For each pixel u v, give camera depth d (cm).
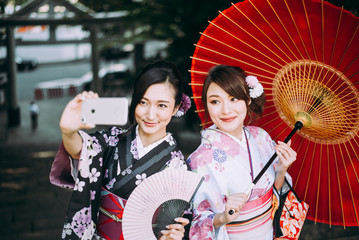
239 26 289
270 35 281
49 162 1174
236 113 274
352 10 491
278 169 291
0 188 887
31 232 620
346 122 267
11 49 1947
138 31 1174
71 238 249
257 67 296
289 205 301
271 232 291
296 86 279
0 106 2370
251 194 278
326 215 304
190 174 244
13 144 1564
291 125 299
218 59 307
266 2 269
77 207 248
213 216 268
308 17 256
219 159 277
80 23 1289
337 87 262
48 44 2208
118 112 213
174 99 259
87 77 3098
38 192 847
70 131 224
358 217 292
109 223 260
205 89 279
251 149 286
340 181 289
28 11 1281
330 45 256
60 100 2830
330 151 285
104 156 263
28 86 3266
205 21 940
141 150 263
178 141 285
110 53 3397
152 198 245
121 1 1027
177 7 980
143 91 253
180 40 997
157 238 250
